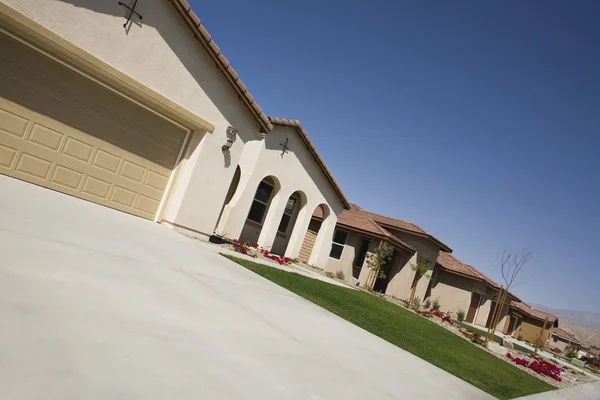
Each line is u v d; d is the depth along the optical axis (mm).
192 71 9195
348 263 20844
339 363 4473
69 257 4125
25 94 7191
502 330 36312
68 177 7980
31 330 2455
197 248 8258
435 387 5195
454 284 28859
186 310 4012
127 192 9023
